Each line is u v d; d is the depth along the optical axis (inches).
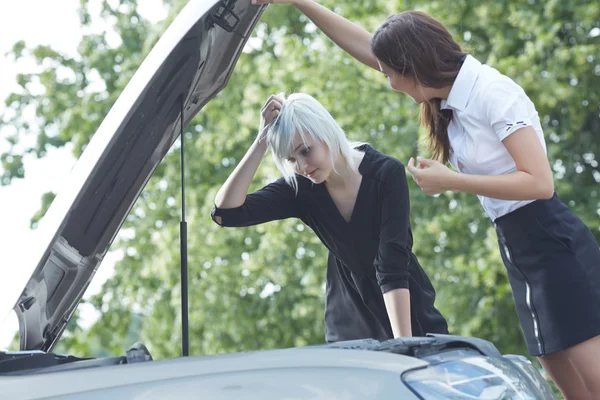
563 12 520.4
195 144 652.1
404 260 136.5
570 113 523.5
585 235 128.7
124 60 714.2
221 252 620.1
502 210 130.4
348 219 140.6
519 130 117.6
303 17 649.0
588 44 511.5
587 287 125.0
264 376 74.2
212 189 620.1
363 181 137.3
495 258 487.5
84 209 99.5
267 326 635.5
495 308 550.0
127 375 77.8
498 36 511.5
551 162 538.6
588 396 132.0
